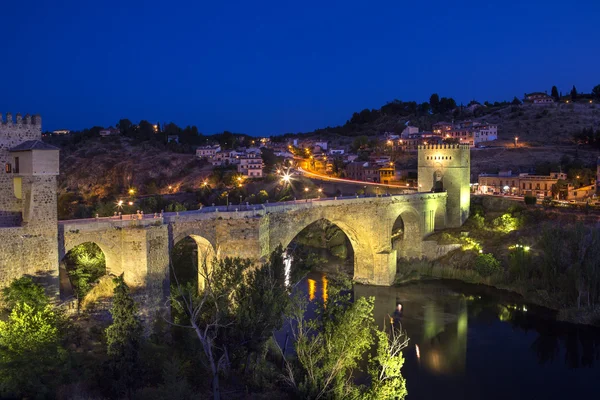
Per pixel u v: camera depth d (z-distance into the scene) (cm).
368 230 10656
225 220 7500
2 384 4431
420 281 11075
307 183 19112
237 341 5438
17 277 5769
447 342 7869
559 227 10056
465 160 12975
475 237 12088
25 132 6228
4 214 6084
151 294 6588
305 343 5119
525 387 6538
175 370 4897
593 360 7306
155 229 6650
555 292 9400
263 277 5669
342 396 4766
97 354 5562
